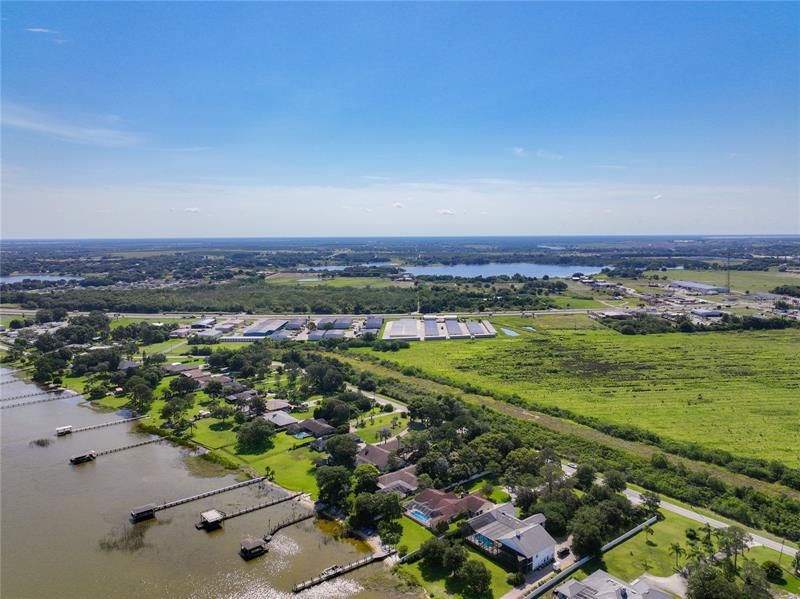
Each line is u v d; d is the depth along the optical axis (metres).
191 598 86.94
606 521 101.00
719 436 150.38
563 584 85.44
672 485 120.94
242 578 92.06
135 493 123.00
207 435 157.88
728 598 76.38
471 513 109.75
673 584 87.44
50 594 87.62
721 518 109.12
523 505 111.94
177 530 107.38
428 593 87.44
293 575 92.88
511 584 88.38
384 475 125.31
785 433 152.00
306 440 152.25
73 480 129.62
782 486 121.44
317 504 117.50
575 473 122.75
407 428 160.12
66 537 104.56
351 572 93.56
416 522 109.19
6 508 115.94
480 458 130.88
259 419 153.75
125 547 101.31
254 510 115.12
